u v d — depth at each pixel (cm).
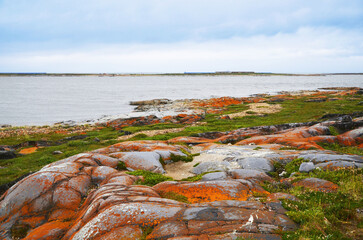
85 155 1265
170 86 16612
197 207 648
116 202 692
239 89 13175
